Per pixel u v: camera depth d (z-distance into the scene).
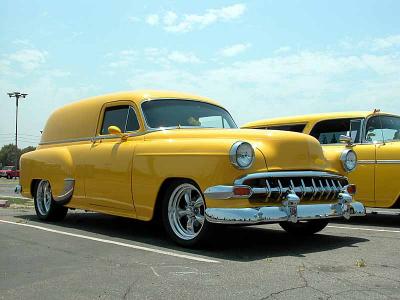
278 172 5.39
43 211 8.46
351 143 8.39
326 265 4.85
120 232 7.05
